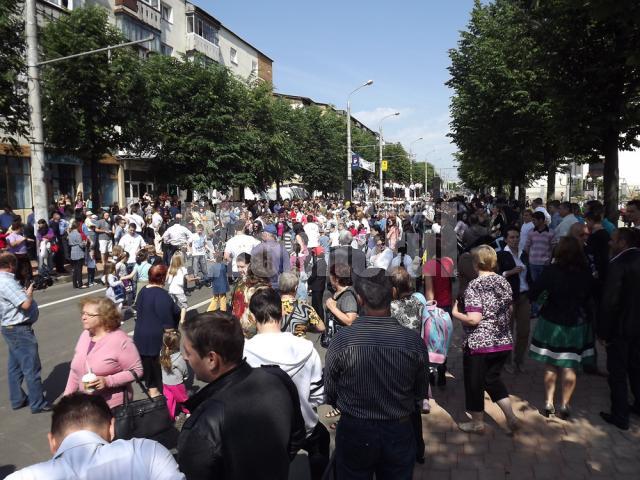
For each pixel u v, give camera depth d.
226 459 2.12
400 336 2.95
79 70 16.92
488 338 4.57
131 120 18.61
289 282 4.75
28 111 15.09
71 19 17.88
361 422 2.87
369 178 63.56
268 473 2.18
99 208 18.89
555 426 4.84
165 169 24.88
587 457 4.26
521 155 22.23
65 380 6.59
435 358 5.24
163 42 35.00
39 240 13.96
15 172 22.31
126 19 29.31
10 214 15.36
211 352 2.28
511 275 6.14
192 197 26.89
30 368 5.52
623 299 4.65
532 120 20.91
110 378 3.83
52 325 9.40
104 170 27.73
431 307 5.37
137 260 10.22
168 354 5.08
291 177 40.59
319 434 3.60
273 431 2.22
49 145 18.58
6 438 4.97
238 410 2.18
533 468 4.12
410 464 2.91
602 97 9.70
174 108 24.36
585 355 4.95
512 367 6.48
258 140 27.67
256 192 31.25
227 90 25.42
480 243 7.09
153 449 1.88
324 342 5.31
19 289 5.45
